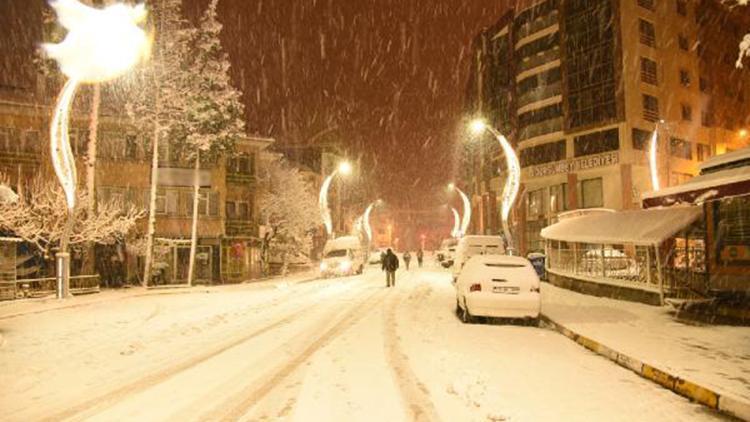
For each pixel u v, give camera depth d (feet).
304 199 175.63
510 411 21.52
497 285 45.65
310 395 23.86
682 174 167.94
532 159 182.70
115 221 100.73
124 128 125.39
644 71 161.07
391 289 87.61
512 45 199.93
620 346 33.71
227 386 25.66
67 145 74.59
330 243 140.26
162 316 56.49
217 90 117.29
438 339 38.83
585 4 167.94
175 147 120.37
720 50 190.70
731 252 47.24
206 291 99.40
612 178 159.02
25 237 90.33
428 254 414.41
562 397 23.88
